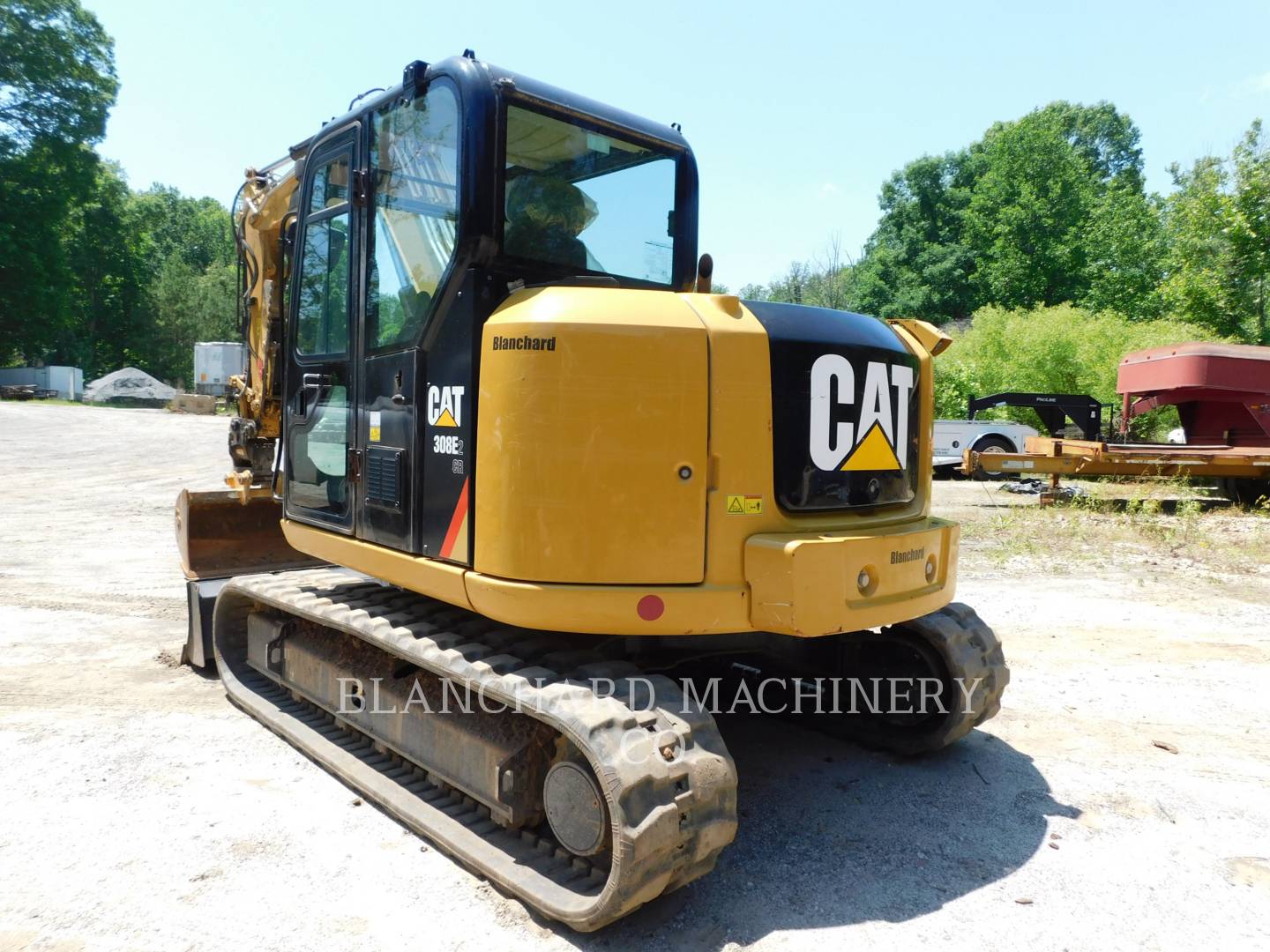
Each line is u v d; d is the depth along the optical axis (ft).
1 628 20.67
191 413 113.39
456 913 9.20
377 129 11.68
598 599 9.30
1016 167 129.90
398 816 11.18
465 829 10.43
